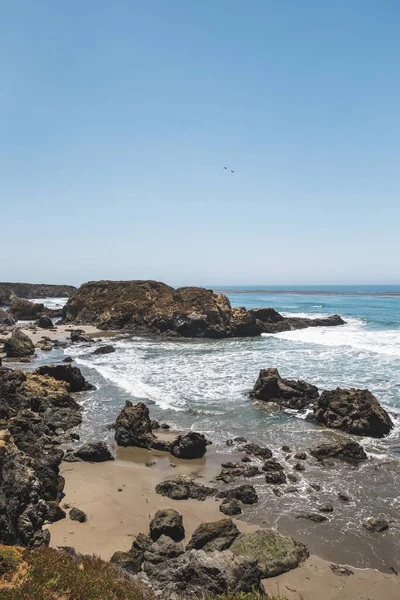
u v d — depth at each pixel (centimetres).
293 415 2397
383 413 2173
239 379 3152
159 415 2388
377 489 1544
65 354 4334
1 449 1111
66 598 752
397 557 1154
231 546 1167
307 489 1550
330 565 1114
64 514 1323
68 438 2072
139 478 1656
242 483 1608
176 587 962
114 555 1088
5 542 978
